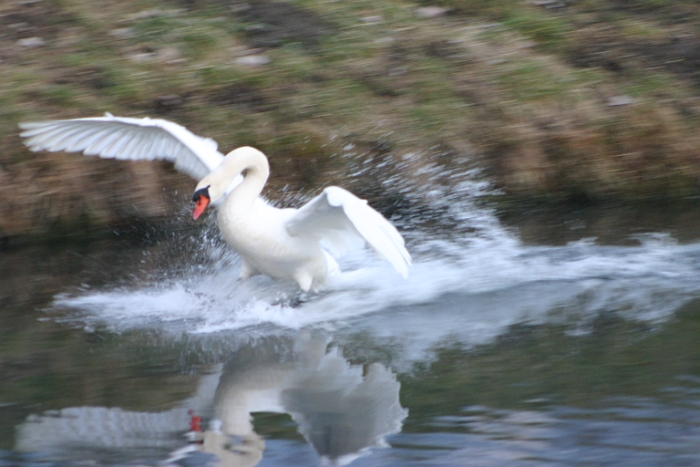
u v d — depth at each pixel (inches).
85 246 486.6
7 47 621.9
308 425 267.9
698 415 265.3
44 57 612.1
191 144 378.3
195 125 563.8
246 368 315.0
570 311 367.2
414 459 245.8
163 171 528.1
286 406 281.6
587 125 579.5
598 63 650.2
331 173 546.3
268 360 322.3
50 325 363.6
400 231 487.8
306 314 374.6
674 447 247.3
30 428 269.1
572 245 458.0
